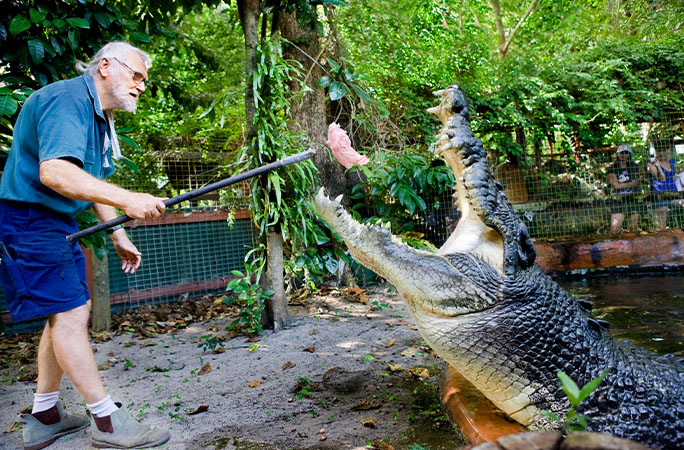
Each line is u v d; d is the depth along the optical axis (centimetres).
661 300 493
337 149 240
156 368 360
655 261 718
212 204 702
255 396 295
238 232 680
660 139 849
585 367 194
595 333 209
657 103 839
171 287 615
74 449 238
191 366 364
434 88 795
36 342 462
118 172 604
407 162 653
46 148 218
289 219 442
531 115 833
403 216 712
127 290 581
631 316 427
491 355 196
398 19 728
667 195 822
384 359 350
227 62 643
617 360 201
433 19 867
